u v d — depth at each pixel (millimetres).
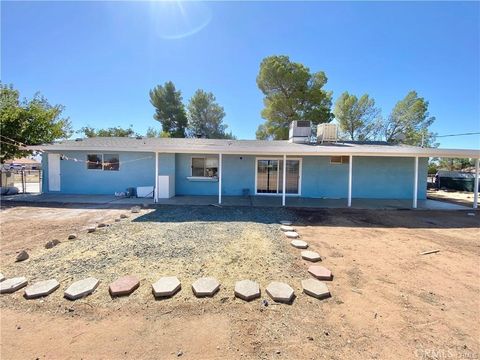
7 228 6309
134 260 4207
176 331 2488
